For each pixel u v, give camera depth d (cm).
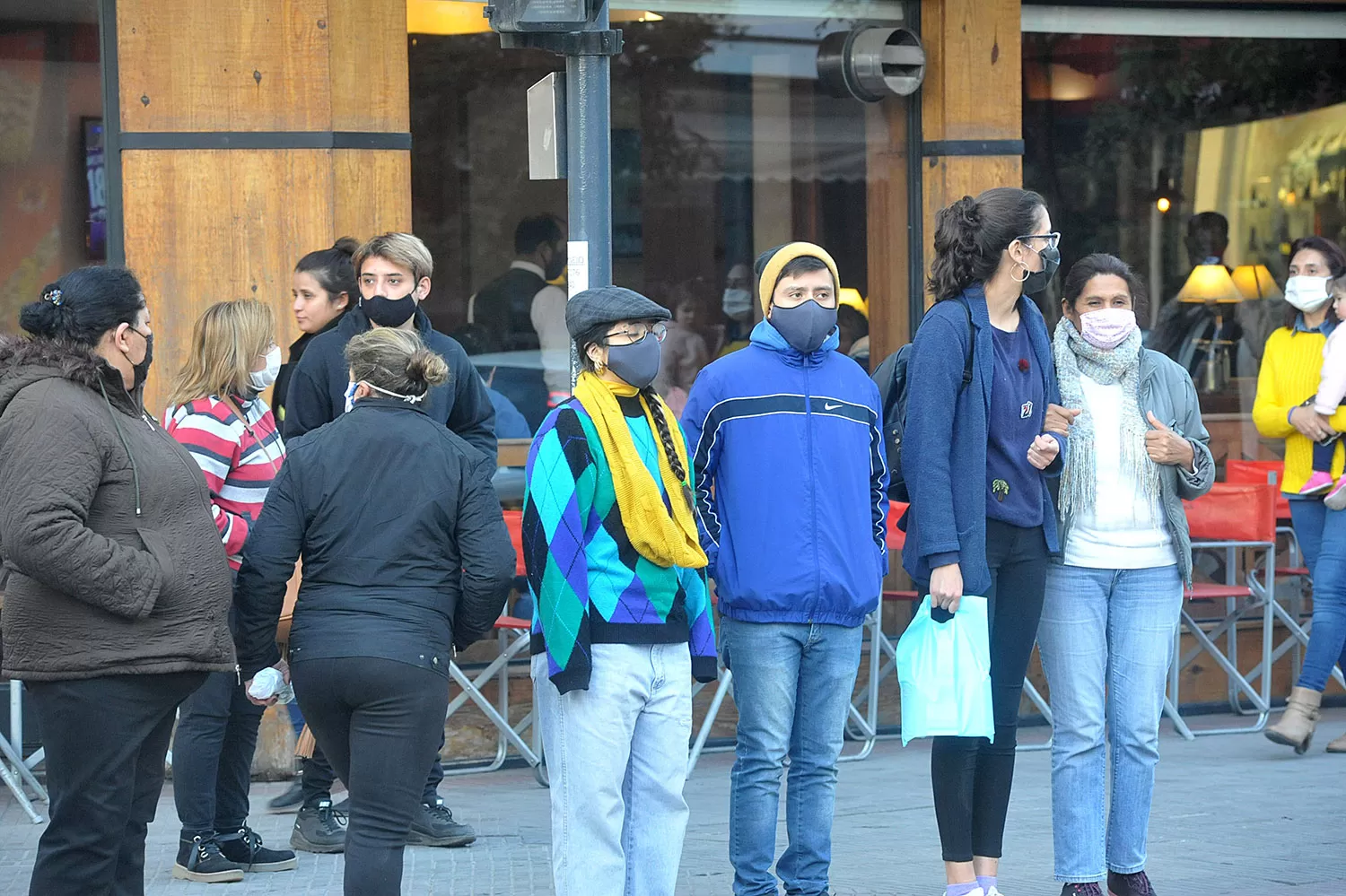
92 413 1305
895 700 2728
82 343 1323
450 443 1442
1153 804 2161
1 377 1306
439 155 2502
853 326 2762
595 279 1694
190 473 1364
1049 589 1623
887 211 2753
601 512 1415
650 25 2656
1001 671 1579
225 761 1819
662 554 1413
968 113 2709
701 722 2622
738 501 1577
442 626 1411
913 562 1547
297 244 2298
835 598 1562
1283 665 2945
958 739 1562
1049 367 1590
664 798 1460
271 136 2286
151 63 2259
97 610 1298
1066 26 2925
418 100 2484
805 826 1609
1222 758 2492
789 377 1588
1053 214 2950
